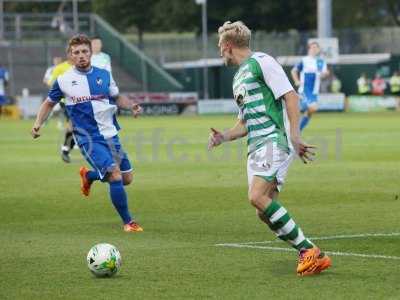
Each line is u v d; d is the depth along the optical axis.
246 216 42.09
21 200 49.16
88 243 35.59
